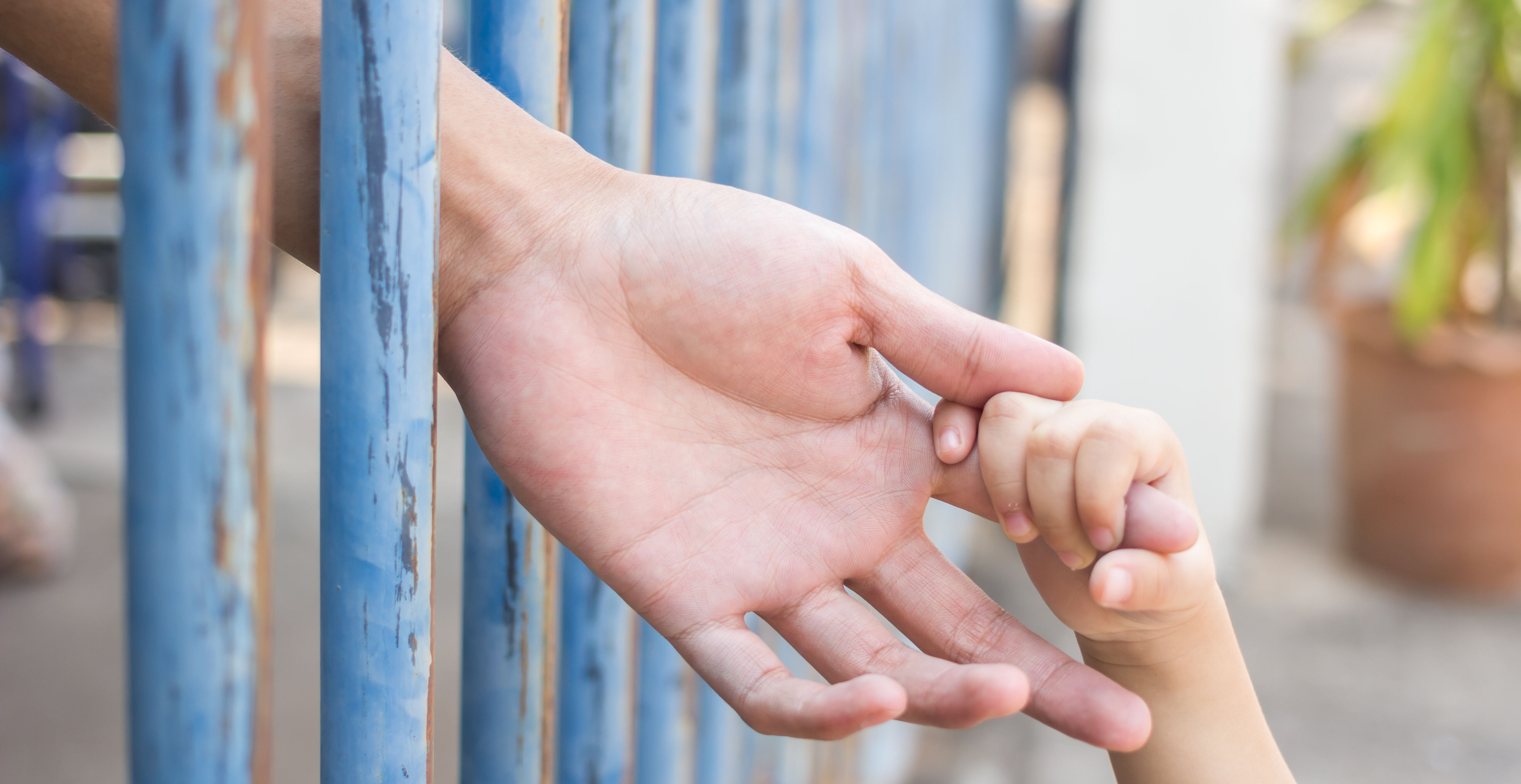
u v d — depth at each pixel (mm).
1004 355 709
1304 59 2623
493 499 721
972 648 696
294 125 693
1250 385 2115
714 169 841
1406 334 2051
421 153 648
